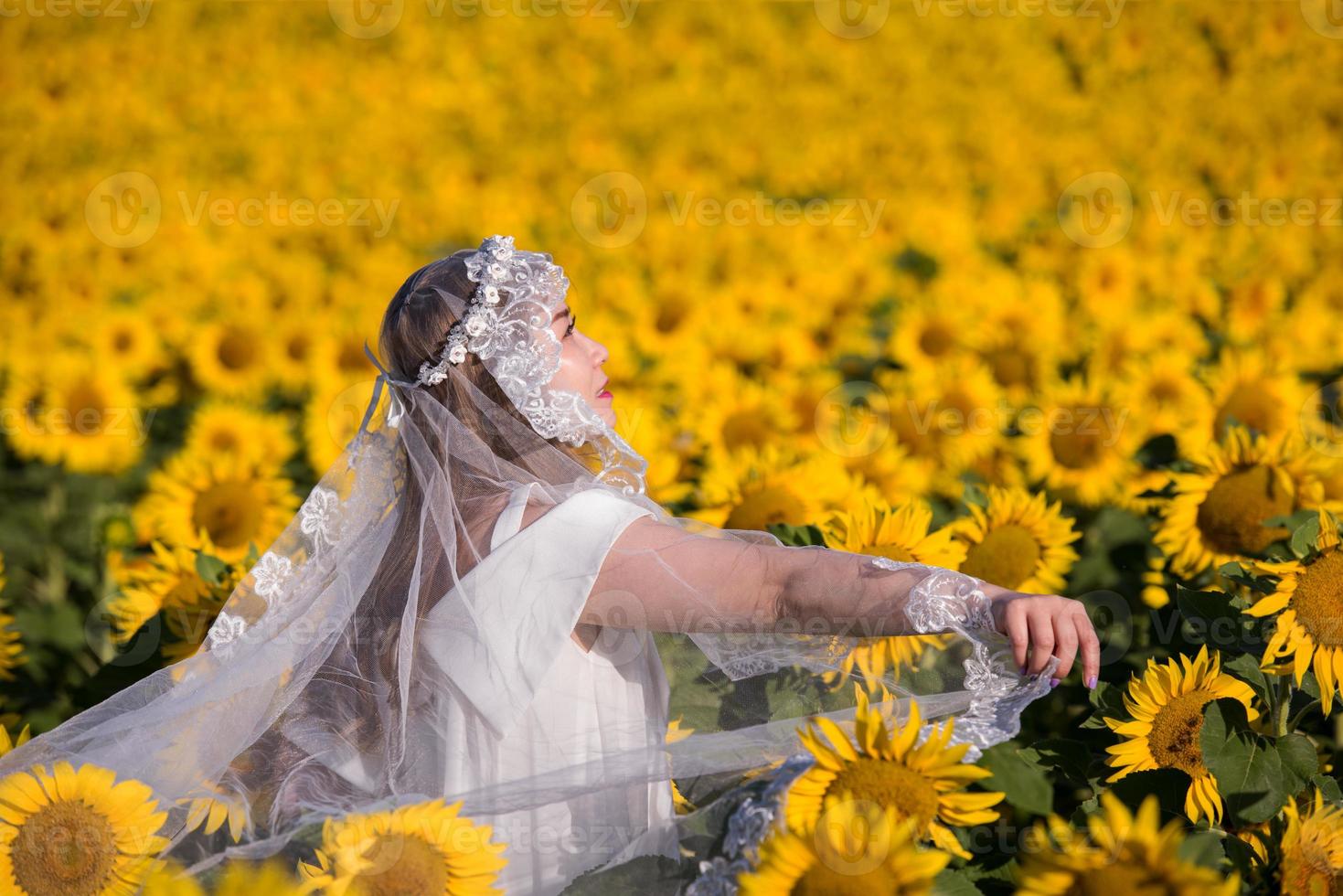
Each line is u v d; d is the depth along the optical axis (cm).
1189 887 229
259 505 554
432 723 294
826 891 244
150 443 782
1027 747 355
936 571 271
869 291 858
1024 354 718
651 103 1213
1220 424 560
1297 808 300
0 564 600
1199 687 320
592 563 283
